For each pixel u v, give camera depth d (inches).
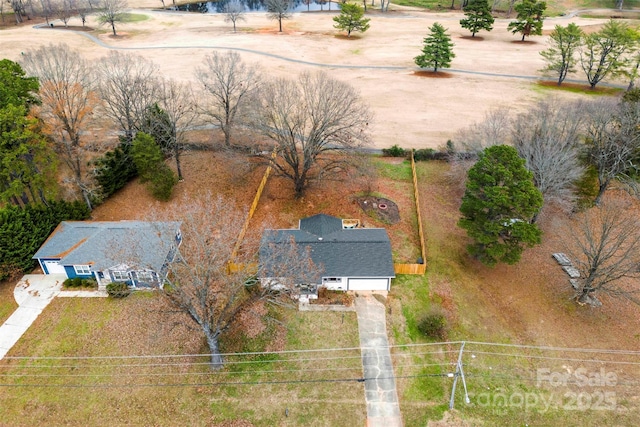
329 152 2053.4
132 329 1243.2
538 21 4005.9
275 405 1068.5
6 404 1059.9
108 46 3722.9
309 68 3282.5
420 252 1540.4
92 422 1025.5
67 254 1387.8
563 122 1744.6
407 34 4256.9
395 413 1060.5
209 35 4121.6
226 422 1029.2
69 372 1133.1
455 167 1836.9
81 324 1258.0
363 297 1359.5
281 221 1662.2
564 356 1209.4
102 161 1782.7
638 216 1705.2
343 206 1753.2
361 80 3102.9
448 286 1408.7
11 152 1419.8
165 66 3191.4
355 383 1122.0
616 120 1726.1
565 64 2977.4
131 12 5004.9
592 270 1298.0
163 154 1943.9
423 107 2674.7
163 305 1204.5
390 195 1839.3
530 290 1408.7
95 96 1739.7
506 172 1326.3
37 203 1592.0
